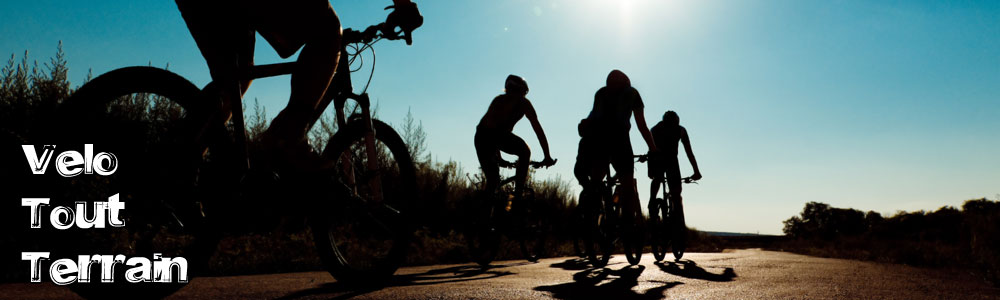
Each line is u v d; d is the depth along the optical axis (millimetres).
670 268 4422
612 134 4785
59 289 2139
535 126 4934
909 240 10234
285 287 2436
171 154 1765
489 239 4594
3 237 1834
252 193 1957
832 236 38781
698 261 5508
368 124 2459
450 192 7445
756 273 3875
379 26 2189
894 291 2799
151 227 1757
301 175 2061
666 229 5871
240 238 4117
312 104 1952
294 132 1911
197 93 1837
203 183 1839
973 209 6812
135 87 1722
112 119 1678
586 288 2742
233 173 1874
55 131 1586
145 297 1746
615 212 5055
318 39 1938
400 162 2744
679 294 2594
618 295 2508
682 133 6102
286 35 1938
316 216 2391
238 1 1809
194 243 1836
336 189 2297
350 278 2533
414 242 5398
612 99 4891
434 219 6973
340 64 2289
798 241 19391
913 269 4395
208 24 1804
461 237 6223
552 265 4719
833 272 3965
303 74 1911
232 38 1825
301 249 4078
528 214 5359
